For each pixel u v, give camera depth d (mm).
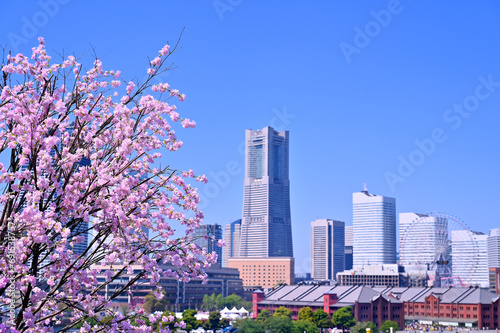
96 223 20188
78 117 20922
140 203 21125
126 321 21438
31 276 18281
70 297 20797
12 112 19344
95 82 22078
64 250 19016
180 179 22344
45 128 19578
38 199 18453
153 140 21547
